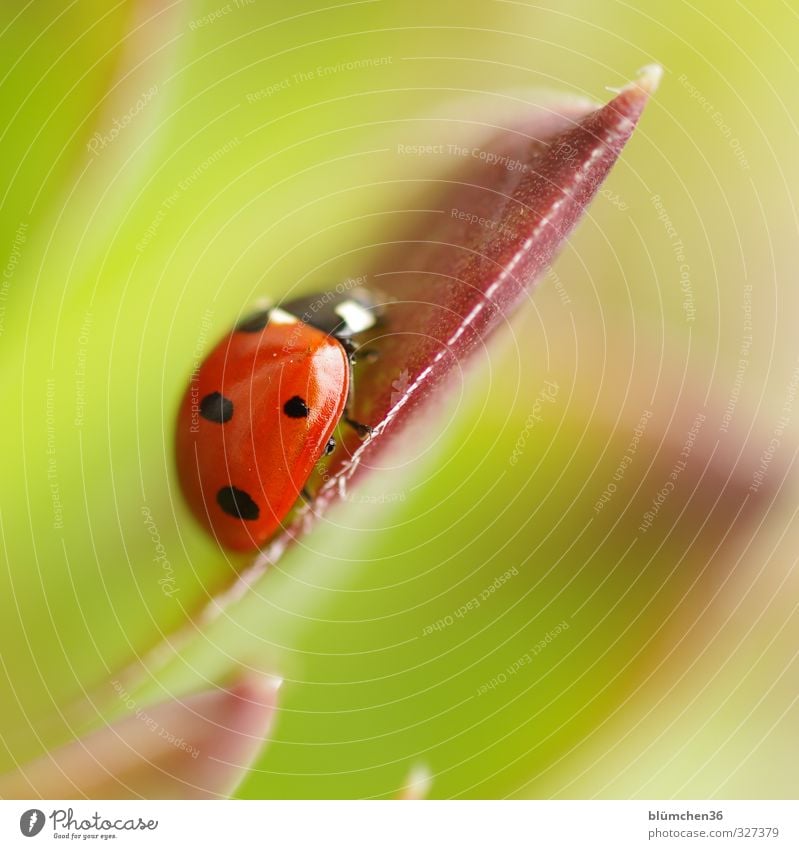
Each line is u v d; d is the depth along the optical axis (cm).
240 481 9
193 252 9
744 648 9
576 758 9
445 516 10
